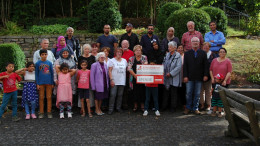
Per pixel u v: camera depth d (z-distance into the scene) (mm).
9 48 7535
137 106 6340
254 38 11234
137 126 4973
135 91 6023
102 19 9930
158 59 6066
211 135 4484
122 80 5887
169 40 6660
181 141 4230
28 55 9430
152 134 4543
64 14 13789
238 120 4285
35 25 10852
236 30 13211
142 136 4457
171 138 4355
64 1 13703
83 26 11570
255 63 7922
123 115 5758
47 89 5637
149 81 5453
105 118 5527
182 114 5785
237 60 8422
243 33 12273
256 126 3457
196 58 5676
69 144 4137
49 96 5648
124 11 13086
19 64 7816
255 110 3424
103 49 6160
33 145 4109
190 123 5133
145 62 5938
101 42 6918
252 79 7207
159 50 6125
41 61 5633
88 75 5754
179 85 5930
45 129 4848
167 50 6598
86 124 5125
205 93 6129
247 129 4293
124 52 6355
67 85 5598
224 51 5504
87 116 5707
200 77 5684
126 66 6066
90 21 10125
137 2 12773
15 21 12141
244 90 5203
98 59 5793
